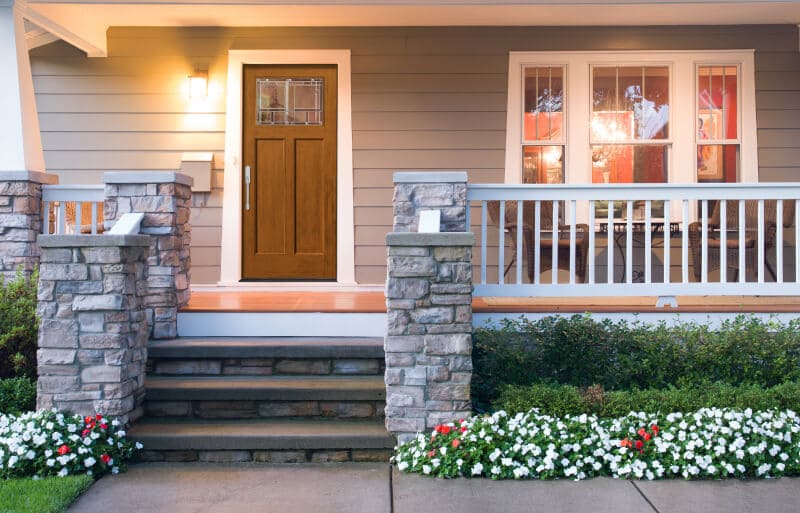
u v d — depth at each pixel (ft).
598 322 16.38
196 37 22.33
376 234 22.34
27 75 18.42
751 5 19.98
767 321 16.66
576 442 12.72
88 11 20.38
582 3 18.45
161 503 11.44
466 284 13.38
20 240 17.37
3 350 15.37
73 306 13.67
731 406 13.64
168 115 22.35
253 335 16.70
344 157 22.31
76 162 22.39
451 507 11.19
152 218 16.24
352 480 12.45
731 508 11.07
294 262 22.48
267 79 22.48
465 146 22.25
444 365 13.35
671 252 22.13
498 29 22.22
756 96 22.15
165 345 15.64
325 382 15.06
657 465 12.32
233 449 13.47
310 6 19.57
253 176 22.47
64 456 12.42
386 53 22.26
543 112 22.38
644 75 22.39
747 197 16.70
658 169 22.36
